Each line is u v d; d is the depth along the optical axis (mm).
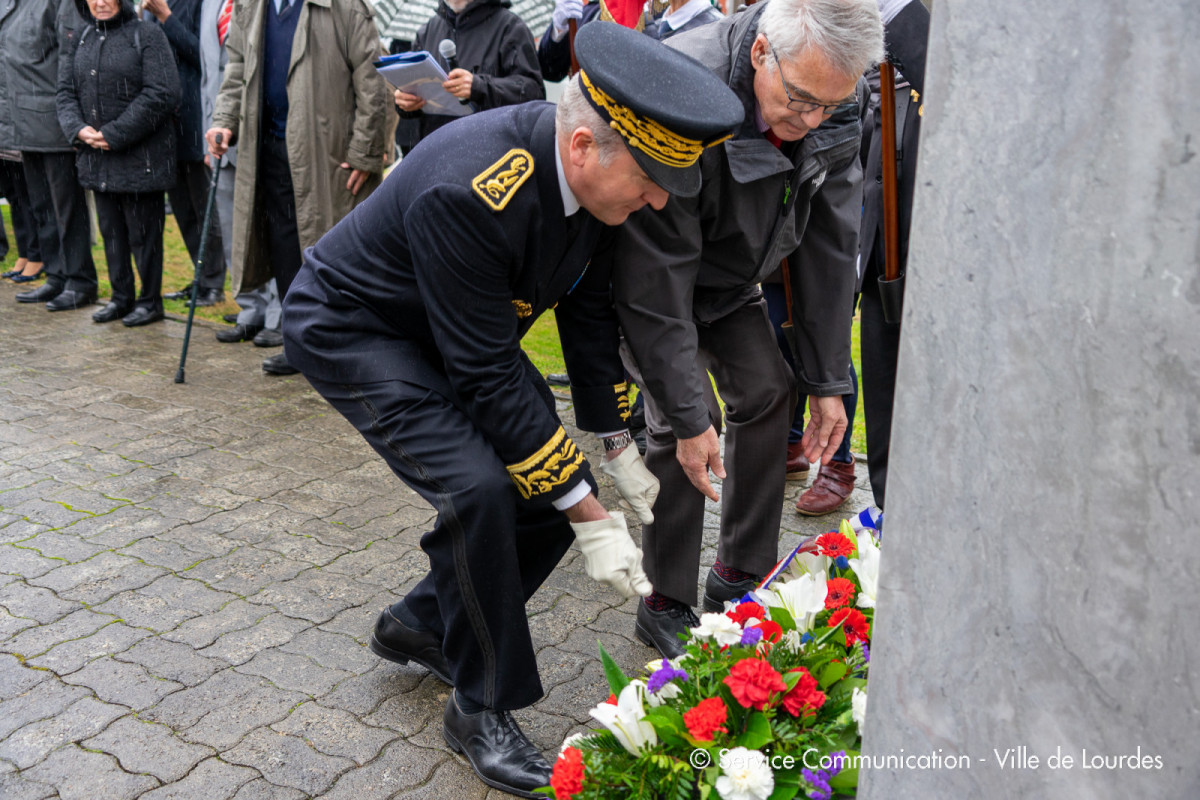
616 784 1425
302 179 4805
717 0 4680
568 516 1992
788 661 1540
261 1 4738
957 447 841
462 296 1815
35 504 3508
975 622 854
